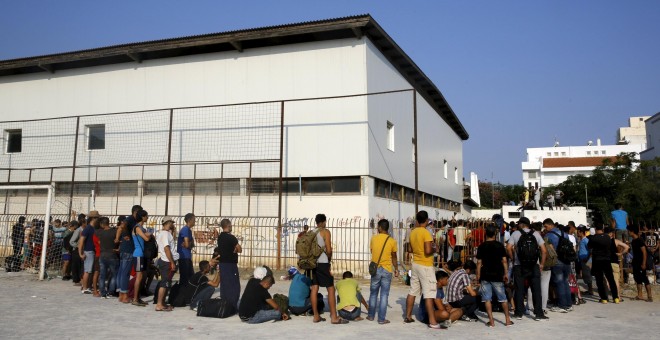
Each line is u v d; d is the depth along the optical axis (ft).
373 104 60.54
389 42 63.36
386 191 65.51
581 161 249.75
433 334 25.84
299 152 59.47
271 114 61.00
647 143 170.19
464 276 29.32
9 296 34.50
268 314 28.32
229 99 63.31
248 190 60.59
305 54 60.85
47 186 45.73
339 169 57.72
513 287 32.32
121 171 66.90
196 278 32.71
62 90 72.38
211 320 28.71
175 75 66.33
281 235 57.16
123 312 30.22
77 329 25.02
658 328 27.76
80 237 37.45
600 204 136.46
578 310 33.73
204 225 61.00
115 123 68.49
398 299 38.24
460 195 128.36
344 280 30.48
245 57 63.31
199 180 62.95
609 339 25.00
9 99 75.66
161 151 65.36
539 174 262.47
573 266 36.63
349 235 56.34
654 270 47.80
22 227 49.52
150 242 33.19
